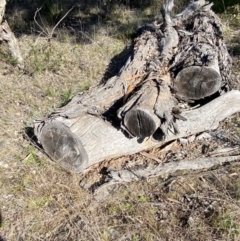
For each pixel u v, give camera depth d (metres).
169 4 2.39
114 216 1.62
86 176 1.81
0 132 2.03
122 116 1.72
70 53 2.82
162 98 1.77
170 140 1.94
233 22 3.35
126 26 3.28
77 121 1.81
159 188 1.74
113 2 3.79
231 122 2.14
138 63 2.13
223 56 2.33
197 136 2.01
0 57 2.67
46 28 3.05
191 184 1.76
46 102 2.30
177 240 1.52
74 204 1.64
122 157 1.89
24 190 1.72
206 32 2.35
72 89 2.43
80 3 3.81
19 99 2.30
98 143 1.79
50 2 3.67
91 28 3.28
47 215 1.62
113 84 2.01
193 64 2.01
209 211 1.62
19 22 3.27
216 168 1.84
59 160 1.79
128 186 1.74
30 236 1.55
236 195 1.69
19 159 1.87
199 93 2.05
